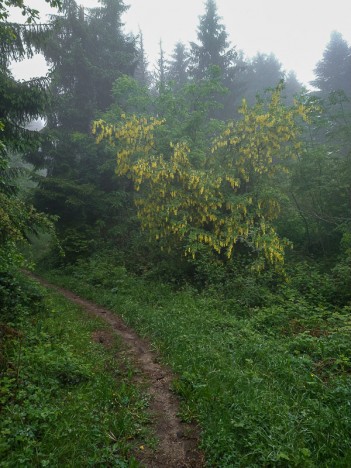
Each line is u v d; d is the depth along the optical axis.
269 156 12.58
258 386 5.12
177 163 11.52
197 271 12.04
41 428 4.04
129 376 5.67
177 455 4.04
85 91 17.72
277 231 13.90
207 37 24.42
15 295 8.25
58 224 15.95
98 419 4.39
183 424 4.57
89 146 15.98
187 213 11.78
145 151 12.30
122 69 18.61
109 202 16.02
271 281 11.09
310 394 4.99
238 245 12.50
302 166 12.37
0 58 10.56
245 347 6.52
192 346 6.52
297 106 12.13
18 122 11.07
